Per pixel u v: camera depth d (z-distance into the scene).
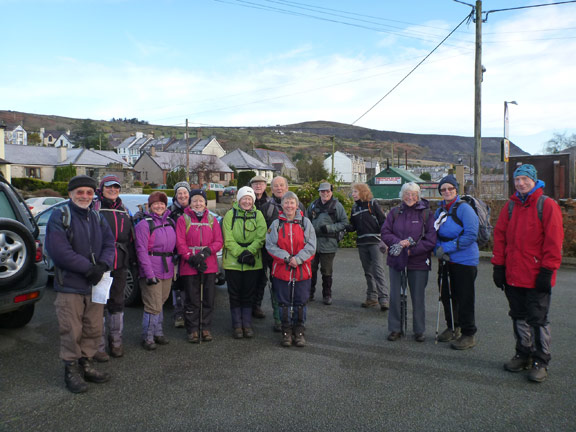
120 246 4.43
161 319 4.82
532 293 3.93
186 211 5.04
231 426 3.13
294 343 4.87
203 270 4.80
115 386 3.79
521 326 4.07
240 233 5.12
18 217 4.96
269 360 4.40
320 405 3.44
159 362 4.34
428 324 5.65
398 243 4.86
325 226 6.45
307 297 4.89
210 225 5.04
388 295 6.32
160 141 110.06
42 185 37.62
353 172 88.38
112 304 4.43
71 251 3.64
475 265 4.66
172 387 3.76
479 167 13.67
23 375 4.00
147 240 4.62
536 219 3.91
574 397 3.56
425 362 4.33
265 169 79.25
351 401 3.50
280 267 4.85
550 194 12.75
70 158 55.38
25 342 4.86
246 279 5.11
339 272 9.02
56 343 4.83
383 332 5.30
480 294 7.12
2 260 4.38
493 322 5.66
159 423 3.17
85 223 3.79
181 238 4.91
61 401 3.51
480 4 13.39
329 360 4.39
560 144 55.72
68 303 3.69
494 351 4.63
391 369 4.16
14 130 106.38
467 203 4.75
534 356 3.93
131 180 35.41
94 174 37.34
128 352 4.62
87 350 3.89
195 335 4.95
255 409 3.38
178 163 63.62
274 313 5.39
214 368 4.19
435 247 4.85
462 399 3.53
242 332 5.15
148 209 4.84
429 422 3.18
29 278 4.68
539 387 3.75
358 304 6.63
